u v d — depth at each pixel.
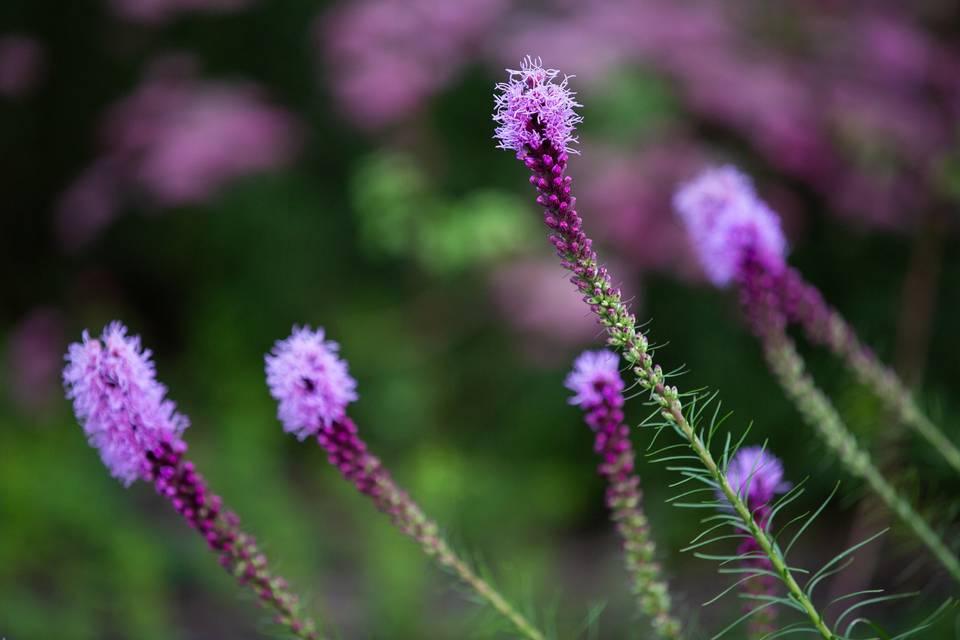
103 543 1.88
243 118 2.09
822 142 1.75
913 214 1.81
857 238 2.11
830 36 1.85
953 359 2.01
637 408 2.02
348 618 1.72
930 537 1.04
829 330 1.10
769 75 1.78
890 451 1.18
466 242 1.94
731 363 2.08
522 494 2.05
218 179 2.02
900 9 1.91
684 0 1.91
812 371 2.02
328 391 0.97
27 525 1.89
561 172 0.88
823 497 1.96
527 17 1.97
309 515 2.12
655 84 1.84
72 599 1.74
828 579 1.71
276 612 0.97
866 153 1.75
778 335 1.08
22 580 1.84
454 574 1.01
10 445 2.25
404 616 1.60
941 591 1.26
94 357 0.92
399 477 2.05
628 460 0.99
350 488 1.91
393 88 1.92
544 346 1.97
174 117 2.13
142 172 2.06
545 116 0.88
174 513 2.19
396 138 2.26
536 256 1.94
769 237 1.08
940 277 2.04
